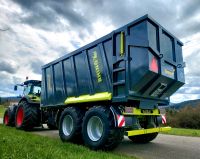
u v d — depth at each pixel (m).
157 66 5.94
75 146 5.98
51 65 9.26
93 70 6.92
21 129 10.52
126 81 5.83
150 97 6.49
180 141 8.42
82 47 7.46
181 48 7.34
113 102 6.19
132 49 5.87
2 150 4.54
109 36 6.44
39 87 11.81
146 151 6.36
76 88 7.59
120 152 6.08
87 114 6.39
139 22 5.86
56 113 9.23
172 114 31.98
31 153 4.46
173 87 6.90
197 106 34.22
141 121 7.00
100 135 6.10
